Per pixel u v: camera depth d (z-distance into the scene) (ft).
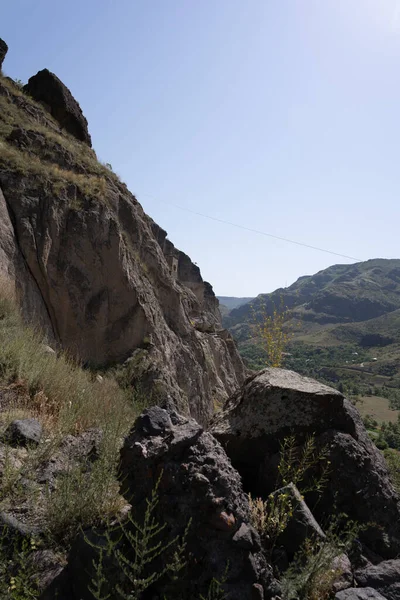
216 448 8.72
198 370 59.36
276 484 10.92
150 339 45.88
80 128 70.13
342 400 11.95
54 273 40.27
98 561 7.54
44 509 10.06
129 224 56.29
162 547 7.35
